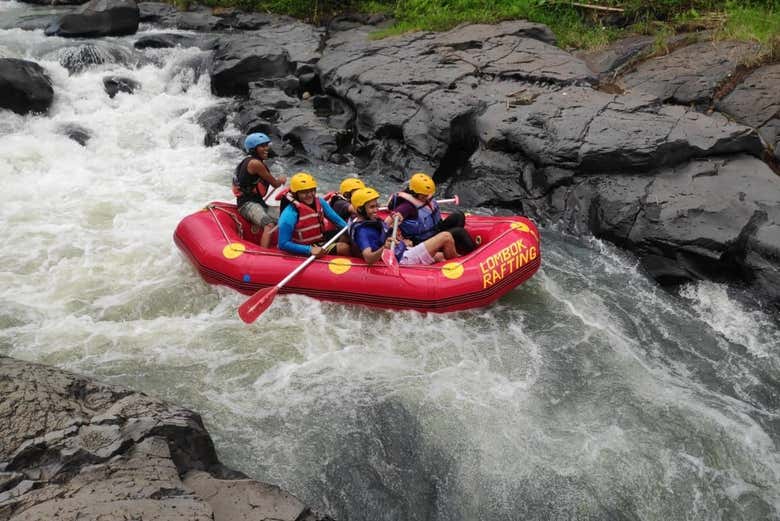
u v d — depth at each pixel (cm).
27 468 345
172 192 786
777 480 415
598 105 797
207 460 394
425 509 395
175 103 1033
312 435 438
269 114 972
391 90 906
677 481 412
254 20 1287
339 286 553
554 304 582
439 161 816
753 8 1036
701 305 588
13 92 928
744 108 787
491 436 439
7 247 648
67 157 859
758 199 634
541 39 1059
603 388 484
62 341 519
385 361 504
